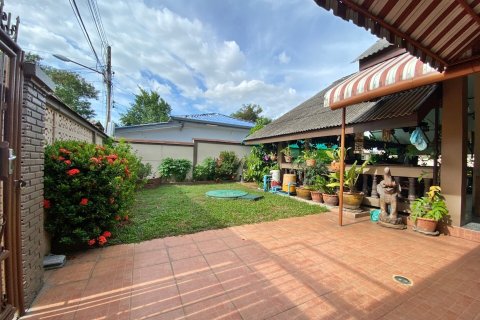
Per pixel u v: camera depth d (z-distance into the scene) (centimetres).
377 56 695
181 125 1786
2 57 200
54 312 234
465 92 475
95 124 754
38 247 268
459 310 243
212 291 271
